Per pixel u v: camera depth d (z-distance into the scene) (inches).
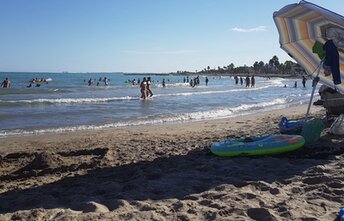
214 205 194.5
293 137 312.2
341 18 286.8
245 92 1598.2
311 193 211.5
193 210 188.9
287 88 2033.7
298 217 176.9
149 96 1253.1
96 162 325.4
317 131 339.9
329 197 204.8
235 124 587.8
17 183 275.3
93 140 460.1
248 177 247.6
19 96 1240.2
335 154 309.1
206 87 2143.2
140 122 649.0
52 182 267.1
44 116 711.1
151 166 291.4
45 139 478.0
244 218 177.8
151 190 224.5
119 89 1776.6
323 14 291.9
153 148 384.2
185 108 885.2
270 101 1114.1
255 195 208.2
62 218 180.5
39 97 1199.6
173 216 182.4
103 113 770.2
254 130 485.4
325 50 333.4
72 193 230.1
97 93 1451.8
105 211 192.1
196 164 290.4
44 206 203.9
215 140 419.8
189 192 220.2
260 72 6899.6
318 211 185.3
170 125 604.1
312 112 694.5
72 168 312.7
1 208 209.9
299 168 267.4
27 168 324.8
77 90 1625.2
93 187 240.1
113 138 473.1
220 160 299.4
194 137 457.1
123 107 888.9
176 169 278.5
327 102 456.4
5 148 418.6
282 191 217.3
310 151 315.9
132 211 189.0
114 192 226.7
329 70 336.5
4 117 684.7
